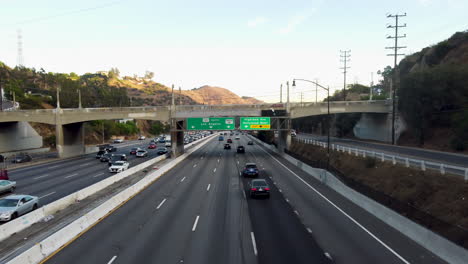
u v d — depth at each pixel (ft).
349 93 407.03
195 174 111.45
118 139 340.80
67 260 37.91
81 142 199.72
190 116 173.06
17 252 38.24
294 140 207.92
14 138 192.85
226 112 175.22
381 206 56.18
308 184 92.12
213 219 55.88
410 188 63.26
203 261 37.58
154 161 135.23
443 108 142.82
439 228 43.34
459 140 116.47
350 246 42.70
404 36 165.27
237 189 83.92
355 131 251.60
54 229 47.60
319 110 179.93
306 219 56.03
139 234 47.70
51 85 436.76
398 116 176.76
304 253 40.16
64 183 96.58
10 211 53.11
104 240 45.11
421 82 143.02
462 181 54.24
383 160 86.02
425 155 104.47
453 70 135.74
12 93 289.33
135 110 172.96
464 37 177.37
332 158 118.93
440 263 37.19
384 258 38.60
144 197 74.38
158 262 37.29
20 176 113.09
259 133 307.37
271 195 76.54
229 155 182.80
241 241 44.60
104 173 116.78
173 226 51.72
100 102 446.60
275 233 48.19
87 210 58.13
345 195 74.79
